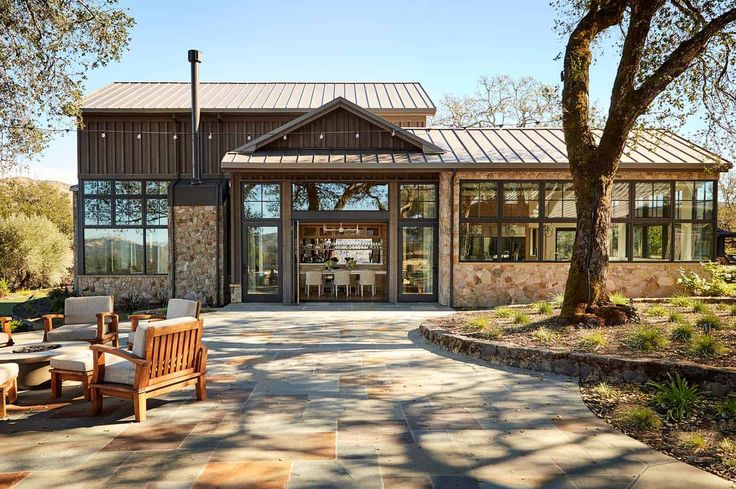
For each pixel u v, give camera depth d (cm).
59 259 2306
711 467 365
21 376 573
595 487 338
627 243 1315
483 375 621
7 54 889
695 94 948
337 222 1390
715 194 1315
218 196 1391
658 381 543
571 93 804
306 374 632
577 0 927
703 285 1238
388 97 1794
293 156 1320
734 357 570
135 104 1545
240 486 339
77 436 430
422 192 1360
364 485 341
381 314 1164
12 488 337
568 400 523
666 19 920
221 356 736
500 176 1306
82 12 905
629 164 1258
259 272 1355
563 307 783
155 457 386
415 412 488
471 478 351
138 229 1522
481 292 1303
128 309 1398
